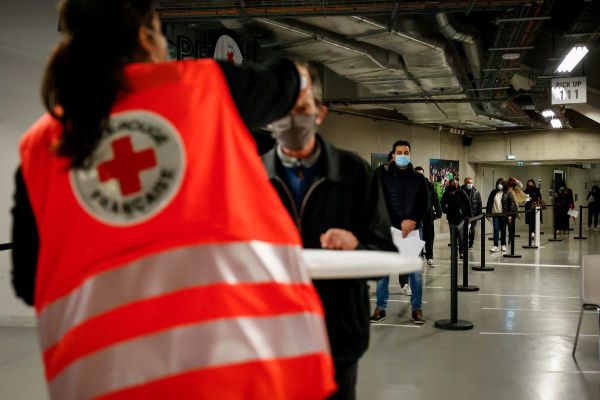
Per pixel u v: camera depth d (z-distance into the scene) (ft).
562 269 35.01
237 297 3.11
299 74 3.97
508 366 14.98
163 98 3.22
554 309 22.66
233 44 30.48
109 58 3.20
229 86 3.48
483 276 31.89
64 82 3.15
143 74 3.24
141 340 2.99
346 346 5.60
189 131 3.19
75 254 3.13
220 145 3.25
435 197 35.32
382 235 5.87
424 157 64.54
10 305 18.61
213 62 3.43
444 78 36.60
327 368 3.29
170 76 3.27
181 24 28.71
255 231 3.24
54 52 3.29
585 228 84.02
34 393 12.44
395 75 35.47
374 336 18.16
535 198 64.49
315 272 3.64
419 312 19.90
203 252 3.10
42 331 3.22
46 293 3.21
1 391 12.53
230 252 3.14
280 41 29.22
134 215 3.12
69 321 3.11
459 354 16.12
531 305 23.47
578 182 95.66
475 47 33.47
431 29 29.76
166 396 2.95
